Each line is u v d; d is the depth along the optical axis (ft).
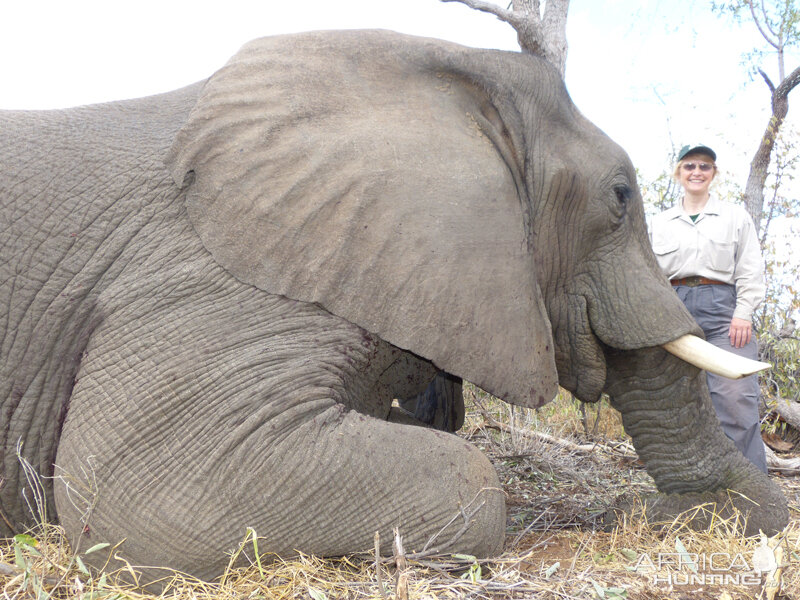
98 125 9.31
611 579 7.95
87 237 8.55
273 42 9.20
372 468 7.64
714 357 9.88
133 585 7.52
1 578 7.48
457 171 8.60
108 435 7.68
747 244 13.24
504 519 8.09
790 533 9.59
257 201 8.18
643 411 10.63
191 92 9.91
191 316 8.08
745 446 12.82
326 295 8.09
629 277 10.42
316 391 7.87
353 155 8.31
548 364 9.13
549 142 10.10
